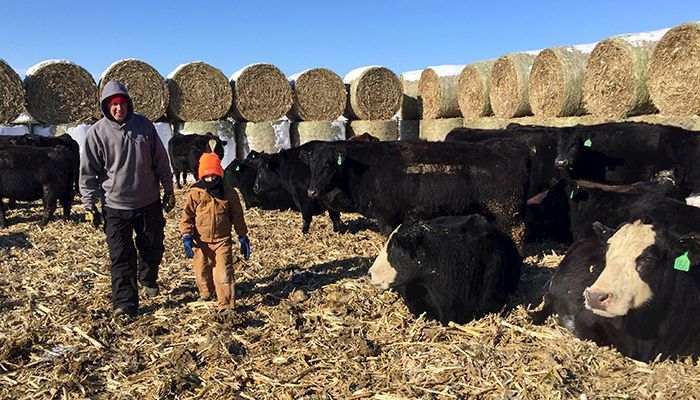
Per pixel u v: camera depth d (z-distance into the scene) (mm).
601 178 8227
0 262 6414
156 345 4168
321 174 6625
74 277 5820
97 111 13016
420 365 3762
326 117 15898
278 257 6559
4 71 11578
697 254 3295
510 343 4062
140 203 4703
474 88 14586
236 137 15258
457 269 4398
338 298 5055
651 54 9000
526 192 6246
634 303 3438
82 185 4555
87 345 4176
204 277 4965
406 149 6473
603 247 4094
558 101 11055
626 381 3467
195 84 14094
